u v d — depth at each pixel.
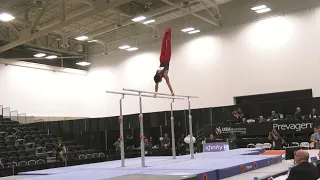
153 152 17.45
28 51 24.11
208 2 18.58
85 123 23.14
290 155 10.52
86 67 27.05
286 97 19.09
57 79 24.95
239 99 20.62
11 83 22.31
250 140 16.84
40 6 17.00
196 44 22.09
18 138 19.52
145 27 24.09
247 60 20.25
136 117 22.48
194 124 21.00
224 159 8.86
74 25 22.20
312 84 18.22
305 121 15.77
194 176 3.91
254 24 20.12
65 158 16.05
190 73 22.19
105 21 22.11
